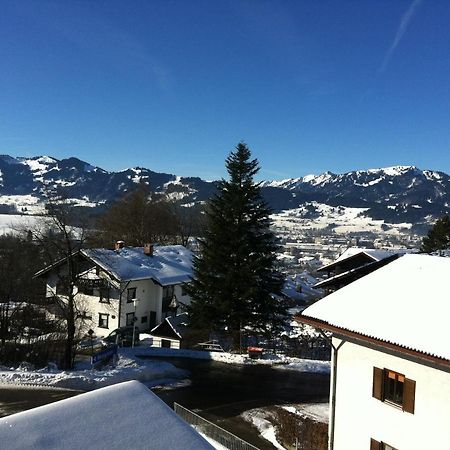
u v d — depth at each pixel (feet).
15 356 101.91
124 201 226.58
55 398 78.43
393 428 46.70
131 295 144.97
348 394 51.65
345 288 56.70
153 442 17.53
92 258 139.33
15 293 127.75
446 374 42.42
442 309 46.39
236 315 117.50
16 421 17.71
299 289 215.10
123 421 18.45
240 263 118.93
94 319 143.43
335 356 53.36
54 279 138.72
